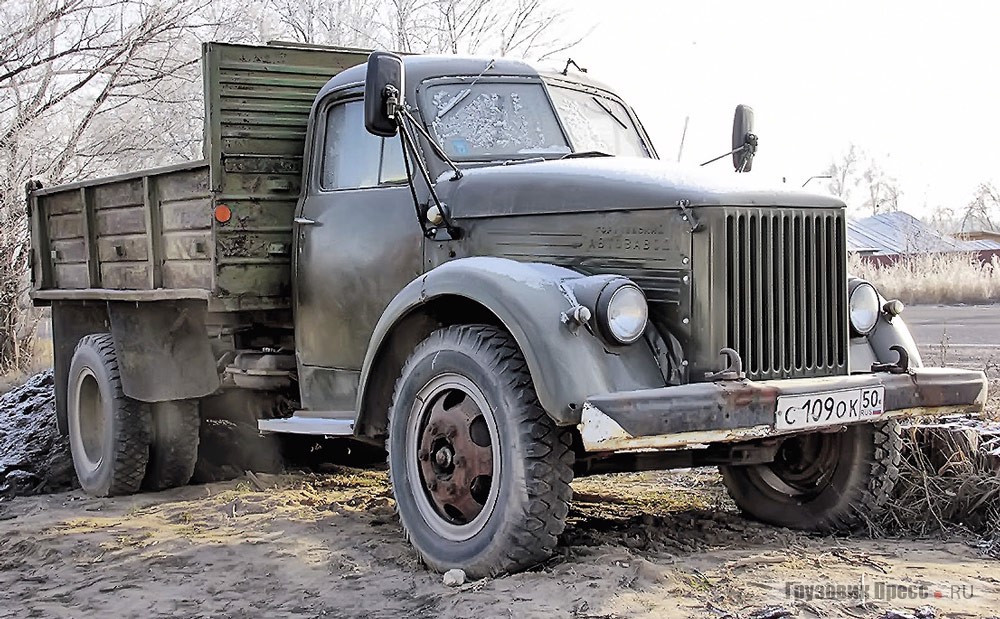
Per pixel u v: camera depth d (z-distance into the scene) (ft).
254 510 18.88
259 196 19.38
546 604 12.34
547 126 17.80
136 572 15.31
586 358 13.12
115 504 21.02
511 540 13.33
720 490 19.69
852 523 16.15
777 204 14.24
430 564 14.34
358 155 18.12
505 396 13.46
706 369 13.70
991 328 48.11
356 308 17.74
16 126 46.06
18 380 43.37
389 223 17.15
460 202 16.03
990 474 16.31
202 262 19.48
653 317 14.01
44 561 16.35
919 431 17.15
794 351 14.40
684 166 15.10
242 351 21.22
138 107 50.16
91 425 23.06
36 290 25.53
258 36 48.32
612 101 19.38
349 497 19.71
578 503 18.67
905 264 81.30
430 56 18.19
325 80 20.29
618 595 12.51
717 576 13.38
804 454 16.56
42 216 25.79
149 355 21.44
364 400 15.99
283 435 23.68
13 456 25.30
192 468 22.27
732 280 13.82
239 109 19.26
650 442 12.69
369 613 12.90
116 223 22.45
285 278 19.65
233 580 14.64
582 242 14.69
